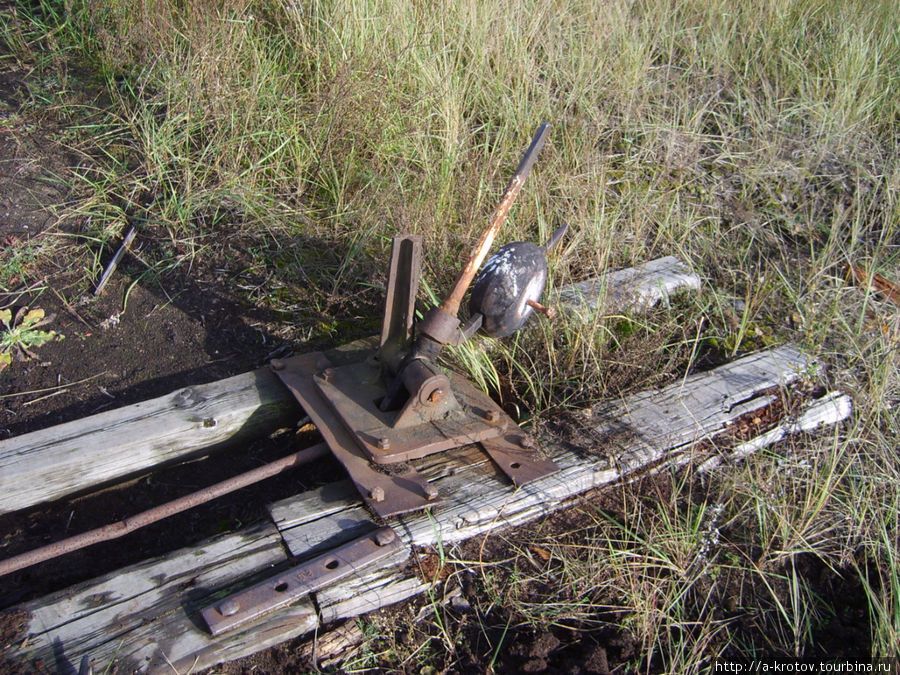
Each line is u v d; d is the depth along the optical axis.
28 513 1.96
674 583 1.84
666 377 2.37
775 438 2.21
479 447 2.04
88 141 3.01
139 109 3.08
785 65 3.83
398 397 1.97
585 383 2.30
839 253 2.96
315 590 1.69
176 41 3.24
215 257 2.67
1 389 2.23
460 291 1.94
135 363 2.33
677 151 3.30
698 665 1.75
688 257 2.80
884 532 1.95
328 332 2.46
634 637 1.76
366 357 2.25
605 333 2.42
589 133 3.22
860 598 1.93
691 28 3.90
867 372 2.41
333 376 2.08
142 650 1.57
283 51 3.30
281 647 1.66
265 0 3.51
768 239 3.04
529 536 1.93
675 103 3.57
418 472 1.93
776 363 2.40
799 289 2.74
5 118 3.08
